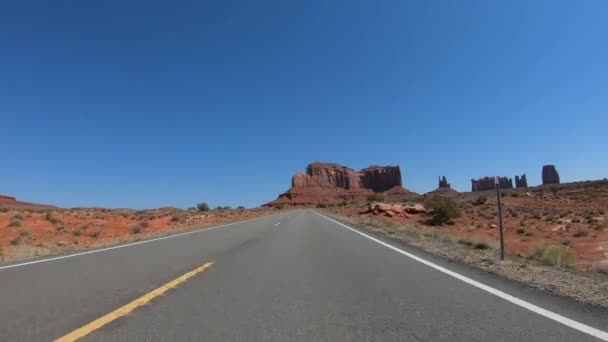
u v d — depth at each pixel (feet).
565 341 17.34
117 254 47.70
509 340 17.57
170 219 149.07
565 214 171.01
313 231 88.74
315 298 25.88
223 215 205.57
